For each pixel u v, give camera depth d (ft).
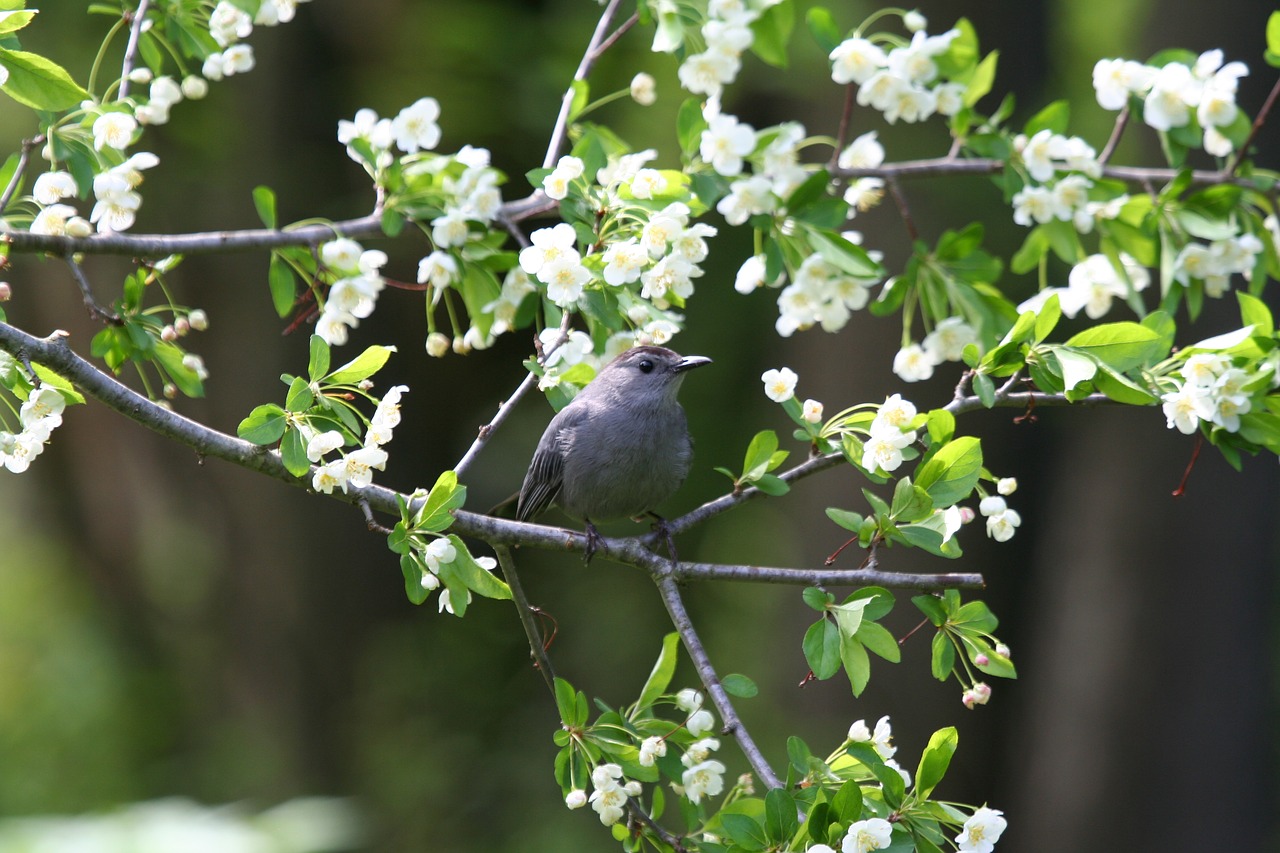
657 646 53.78
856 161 24.27
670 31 21.02
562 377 21.58
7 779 57.11
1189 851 45.68
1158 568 45.14
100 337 20.80
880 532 17.88
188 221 43.91
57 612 61.41
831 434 19.36
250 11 22.31
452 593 17.44
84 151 19.39
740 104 47.47
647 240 19.24
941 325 22.70
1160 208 23.32
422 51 44.78
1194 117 23.31
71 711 58.44
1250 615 45.73
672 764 18.19
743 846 15.83
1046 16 44.96
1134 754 45.80
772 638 49.37
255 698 51.80
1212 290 23.36
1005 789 49.01
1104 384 18.39
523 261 19.12
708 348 50.65
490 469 51.83
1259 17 40.42
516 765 52.70
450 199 21.76
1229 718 45.68
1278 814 59.11
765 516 52.85
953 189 41.68
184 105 41.60
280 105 43.16
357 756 51.29
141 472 50.14
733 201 21.72
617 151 24.03
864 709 45.73
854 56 22.15
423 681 52.39
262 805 51.08
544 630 54.85
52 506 53.26
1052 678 47.52
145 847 29.14
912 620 45.60
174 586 52.80
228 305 44.21
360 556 50.21
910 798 16.21
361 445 18.65
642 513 25.57
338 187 44.19
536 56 45.24
